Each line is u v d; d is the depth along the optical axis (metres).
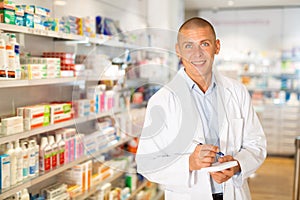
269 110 7.74
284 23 8.22
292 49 8.12
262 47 8.38
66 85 3.26
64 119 2.74
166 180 1.78
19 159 2.28
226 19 8.59
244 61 8.34
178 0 5.98
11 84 2.10
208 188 1.80
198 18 1.74
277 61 8.23
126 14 4.75
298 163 4.03
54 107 2.62
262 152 1.90
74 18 2.93
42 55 2.87
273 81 8.12
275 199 4.94
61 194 2.78
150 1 5.60
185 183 1.74
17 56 2.21
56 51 3.06
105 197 3.42
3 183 2.13
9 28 2.09
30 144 2.41
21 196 2.34
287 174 6.20
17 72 2.21
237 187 1.87
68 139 2.82
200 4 8.04
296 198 4.03
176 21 5.87
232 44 8.56
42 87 2.90
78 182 3.01
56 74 2.62
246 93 1.99
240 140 1.90
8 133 2.15
